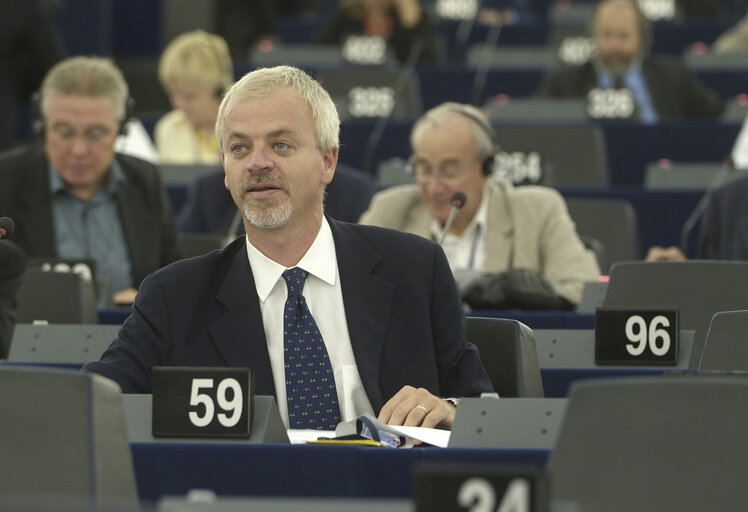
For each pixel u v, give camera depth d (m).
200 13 25.12
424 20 22.55
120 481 5.33
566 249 11.13
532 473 4.32
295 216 7.13
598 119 18.14
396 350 7.18
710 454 5.07
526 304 10.11
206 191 12.75
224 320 7.09
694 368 8.00
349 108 19.00
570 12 25.58
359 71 19.16
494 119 18.14
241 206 7.14
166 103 22.81
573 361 8.20
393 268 7.31
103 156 11.17
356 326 7.16
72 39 23.80
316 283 7.23
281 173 7.06
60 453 5.19
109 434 5.30
